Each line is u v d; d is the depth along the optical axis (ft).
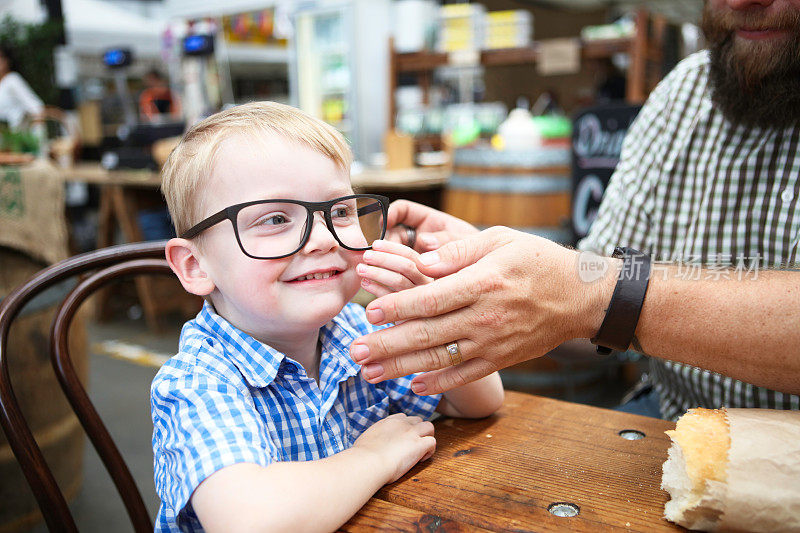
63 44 18.31
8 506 5.32
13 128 8.52
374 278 2.37
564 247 2.49
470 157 8.49
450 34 11.16
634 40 8.50
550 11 24.18
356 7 13.70
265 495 1.91
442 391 2.45
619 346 2.43
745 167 3.35
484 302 2.21
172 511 2.17
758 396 3.11
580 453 2.51
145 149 13.21
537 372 8.18
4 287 5.34
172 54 19.10
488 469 2.38
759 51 3.07
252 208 2.31
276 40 21.48
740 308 2.24
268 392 2.50
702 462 1.92
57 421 5.68
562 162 8.17
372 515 2.08
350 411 2.81
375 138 14.49
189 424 2.13
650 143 3.92
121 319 13.16
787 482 1.86
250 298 2.37
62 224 5.99
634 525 1.99
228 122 2.54
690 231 3.61
